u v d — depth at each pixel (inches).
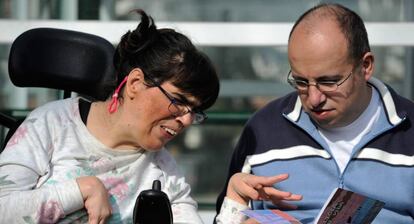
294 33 347.9
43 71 367.6
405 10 524.7
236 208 347.9
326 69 339.9
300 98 353.4
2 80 532.7
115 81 337.4
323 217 330.0
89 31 515.8
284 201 365.7
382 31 514.9
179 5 532.4
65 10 526.9
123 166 337.7
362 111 361.4
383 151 361.4
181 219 343.9
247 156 377.4
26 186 323.6
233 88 534.0
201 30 520.4
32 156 328.5
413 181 358.3
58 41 368.8
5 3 526.9
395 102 365.7
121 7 529.7
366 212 329.7
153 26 329.7
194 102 325.1
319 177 365.1
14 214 314.3
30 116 339.6
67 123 337.4
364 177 360.5
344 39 341.4
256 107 534.3
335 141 365.7
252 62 531.8
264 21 530.3
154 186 317.4
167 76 321.4
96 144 334.0
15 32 518.6
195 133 538.3
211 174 542.6
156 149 331.6
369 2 527.8
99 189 320.2
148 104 324.8
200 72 323.0
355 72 346.6
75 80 368.5
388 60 525.0
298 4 528.7
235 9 531.2
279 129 374.6
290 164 369.1
